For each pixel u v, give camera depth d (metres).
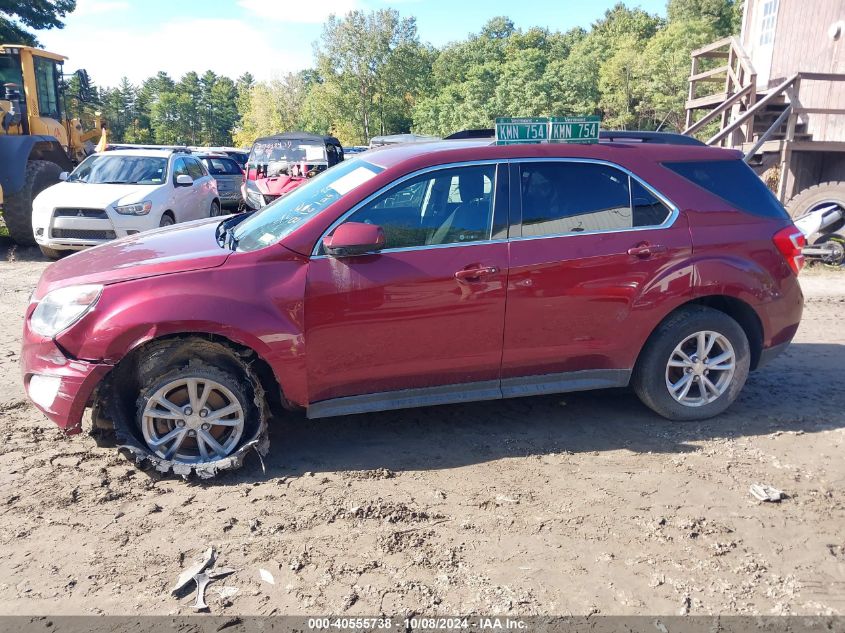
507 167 4.12
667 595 2.85
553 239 4.11
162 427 3.79
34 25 34.03
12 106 11.74
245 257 3.74
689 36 56.62
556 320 4.14
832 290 8.80
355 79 76.56
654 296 4.24
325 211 3.87
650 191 4.30
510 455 4.11
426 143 4.61
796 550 3.16
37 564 3.01
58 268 4.04
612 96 61.56
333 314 3.79
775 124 10.29
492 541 3.21
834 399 5.06
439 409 4.82
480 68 67.81
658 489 3.71
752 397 5.09
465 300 3.96
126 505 3.50
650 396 4.47
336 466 3.96
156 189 10.67
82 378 3.55
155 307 3.54
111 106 137.00
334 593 2.84
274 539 3.22
